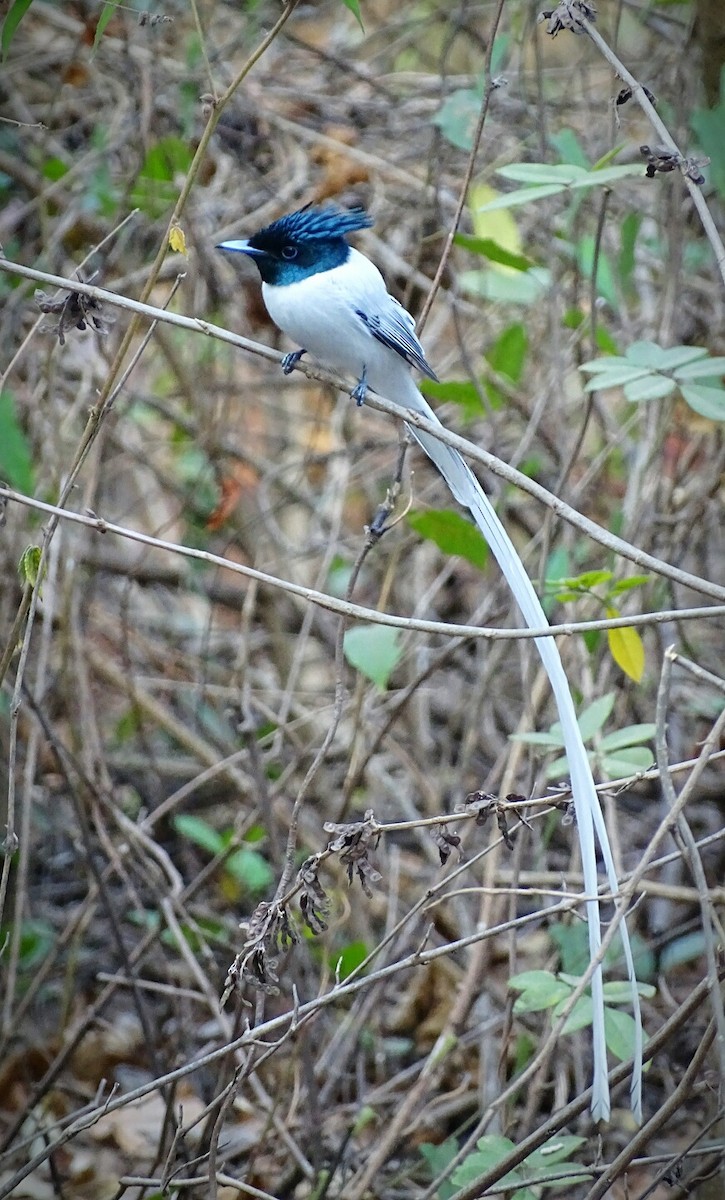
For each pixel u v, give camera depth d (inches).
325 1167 358.0
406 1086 397.7
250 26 460.8
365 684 400.5
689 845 232.4
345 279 331.6
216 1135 275.9
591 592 318.0
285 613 528.7
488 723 473.1
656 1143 360.2
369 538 301.6
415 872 453.4
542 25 474.6
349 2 283.3
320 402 504.4
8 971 392.2
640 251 449.7
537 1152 278.5
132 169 455.8
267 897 441.1
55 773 457.7
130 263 472.7
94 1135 395.2
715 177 263.3
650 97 300.5
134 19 457.7
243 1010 329.4
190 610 565.0
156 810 425.4
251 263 484.4
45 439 426.6
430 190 461.7
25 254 475.2
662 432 385.4
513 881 332.8
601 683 369.4
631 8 440.5
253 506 509.7
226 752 492.4
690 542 412.2
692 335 424.2
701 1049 246.7
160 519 554.9
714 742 233.1
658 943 377.7
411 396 335.6
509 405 466.3
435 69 535.5
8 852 286.2
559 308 414.0
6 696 447.2
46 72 490.0
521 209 456.8
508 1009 327.0
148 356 527.2
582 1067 331.9
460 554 348.8
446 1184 307.1
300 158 480.7
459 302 463.2
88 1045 417.1
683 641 420.5
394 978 437.1
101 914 455.2
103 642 527.5
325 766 477.1
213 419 474.6
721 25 315.9
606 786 265.0
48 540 280.4
